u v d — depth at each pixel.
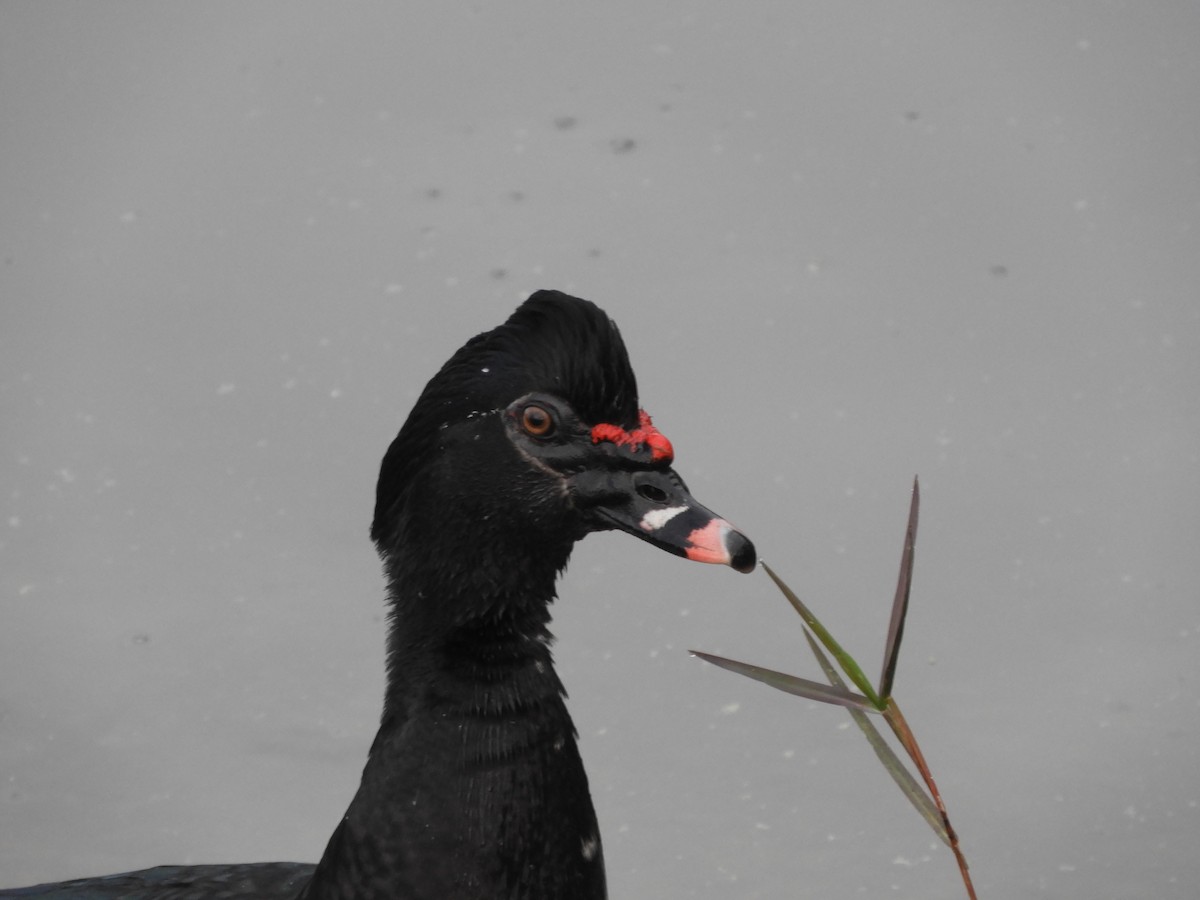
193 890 7.33
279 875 7.40
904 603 6.07
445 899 6.43
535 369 6.50
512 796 6.46
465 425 6.52
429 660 6.59
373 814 6.49
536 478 6.50
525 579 6.60
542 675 6.62
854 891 8.71
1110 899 8.62
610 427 6.52
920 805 6.20
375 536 6.80
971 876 8.80
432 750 6.49
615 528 6.53
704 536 6.36
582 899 6.64
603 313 6.59
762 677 6.27
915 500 6.07
